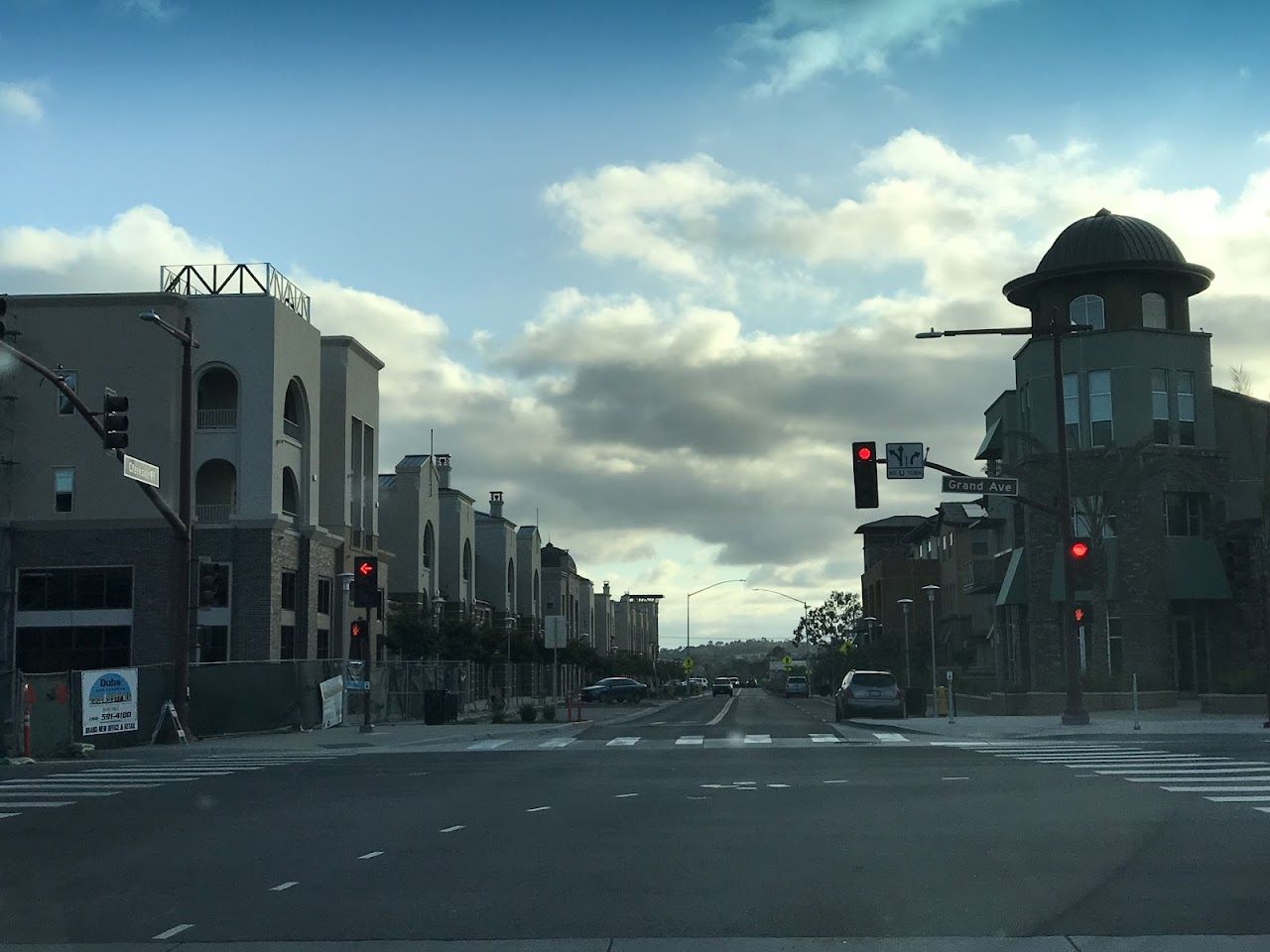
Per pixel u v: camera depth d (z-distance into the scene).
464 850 12.36
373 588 34.94
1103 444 48.94
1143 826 13.20
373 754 27.19
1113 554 48.50
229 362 49.12
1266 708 34.25
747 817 14.41
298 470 52.19
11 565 47.91
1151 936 8.45
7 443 48.44
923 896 9.80
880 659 73.88
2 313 23.50
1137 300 50.41
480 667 72.56
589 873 11.00
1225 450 48.78
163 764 25.17
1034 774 18.89
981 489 31.25
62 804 17.28
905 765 21.11
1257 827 13.06
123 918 9.58
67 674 28.91
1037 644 50.16
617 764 22.17
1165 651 47.62
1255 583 47.31
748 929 8.81
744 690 170.38
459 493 79.25
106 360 48.66
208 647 48.22
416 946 8.49
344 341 57.16
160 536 48.16
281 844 13.04
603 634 135.50
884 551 113.88
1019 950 8.15
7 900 10.34
